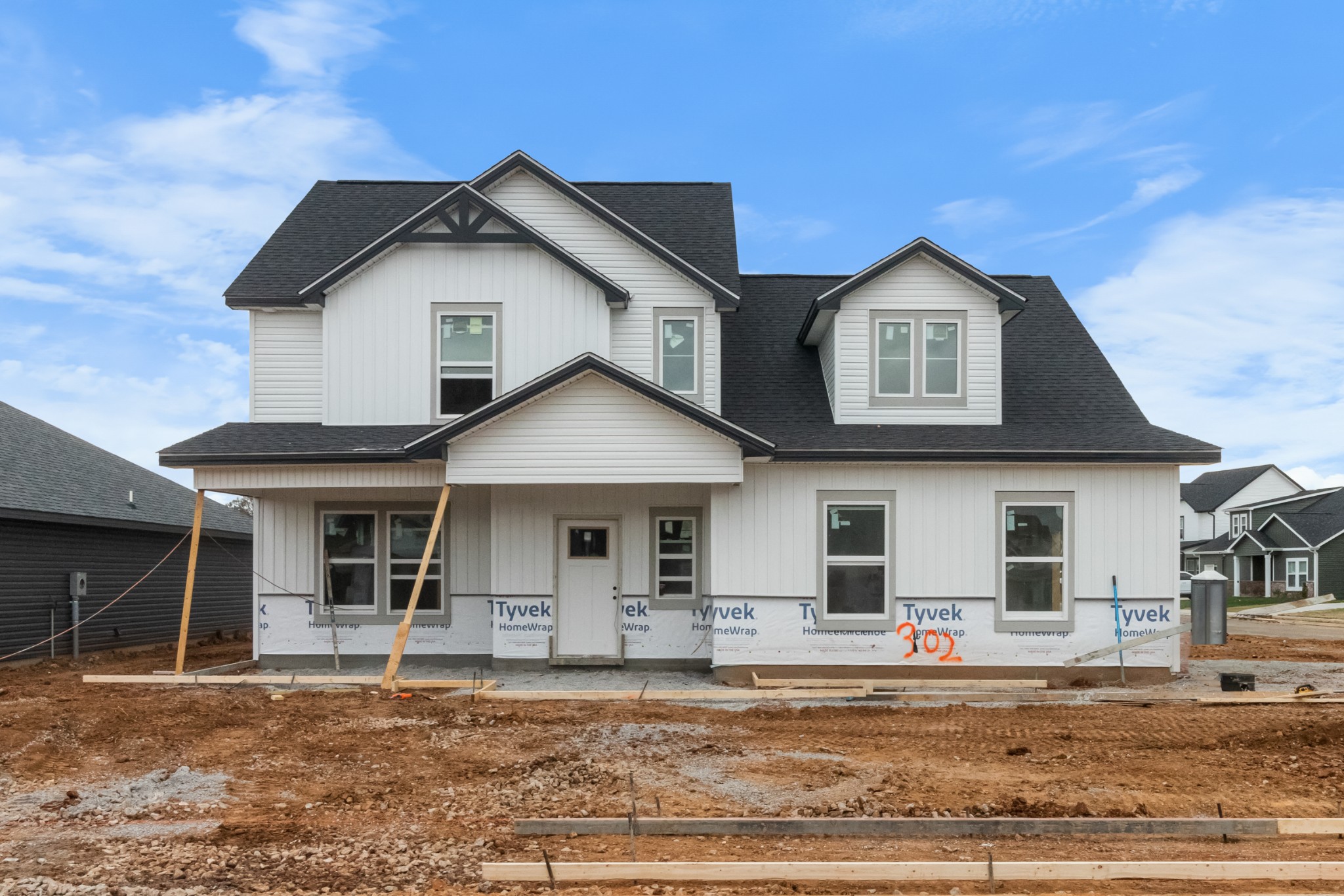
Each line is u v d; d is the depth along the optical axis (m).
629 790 9.05
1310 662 18.86
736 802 8.70
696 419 14.53
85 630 20.09
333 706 12.70
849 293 16.50
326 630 16.61
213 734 11.19
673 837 7.85
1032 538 15.27
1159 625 15.10
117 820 8.23
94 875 6.91
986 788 9.08
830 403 17.11
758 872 6.89
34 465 20.11
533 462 14.59
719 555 15.27
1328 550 51.31
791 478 15.34
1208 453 14.86
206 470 15.18
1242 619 35.38
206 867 7.11
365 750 10.52
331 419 16.50
